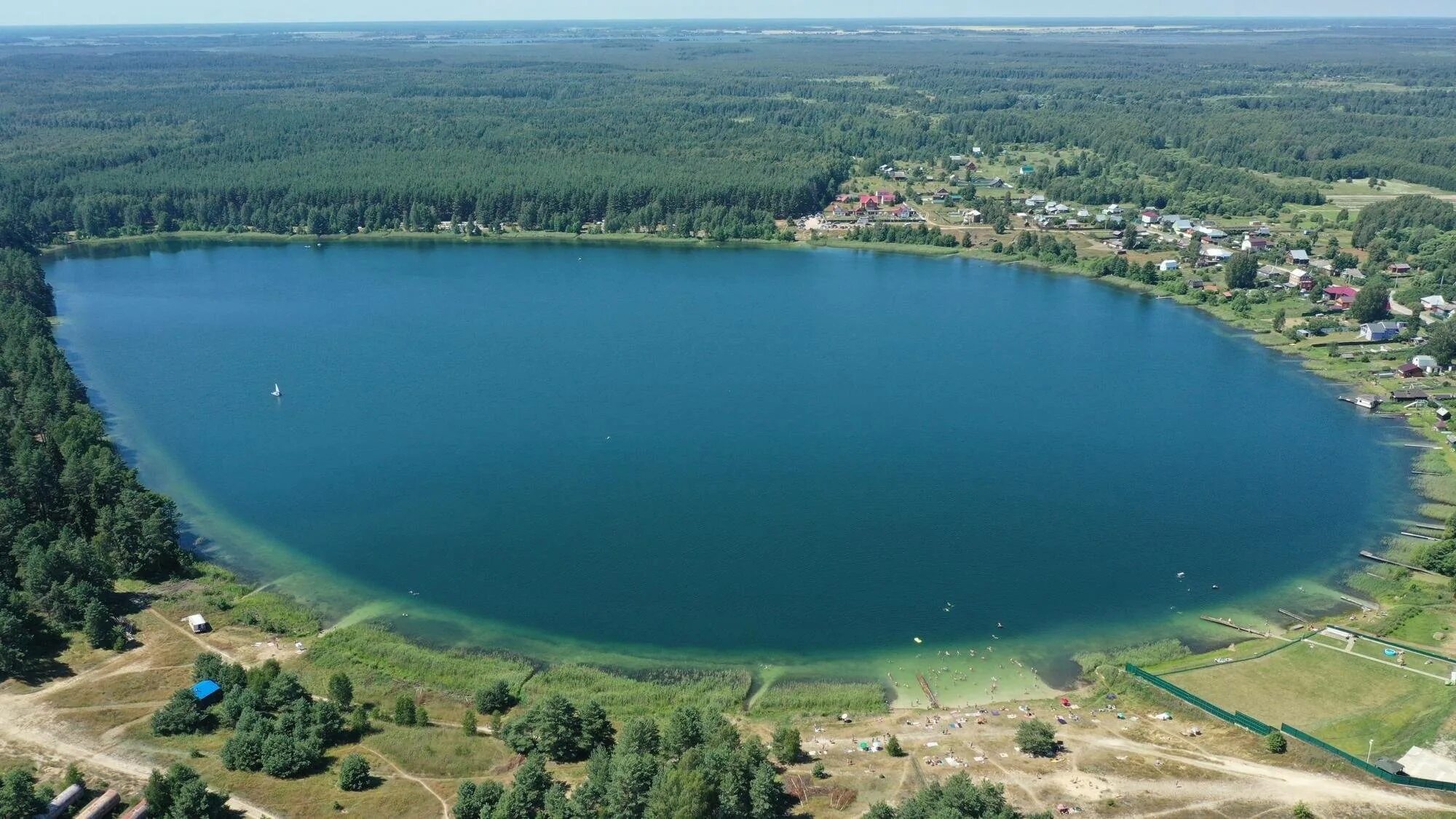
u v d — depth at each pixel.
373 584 164.25
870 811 108.62
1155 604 160.38
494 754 122.19
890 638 151.62
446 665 142.25
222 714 125.50
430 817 109.69
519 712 131.75
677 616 156.50
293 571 167.50
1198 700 134.00
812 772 120.12
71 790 108.06
